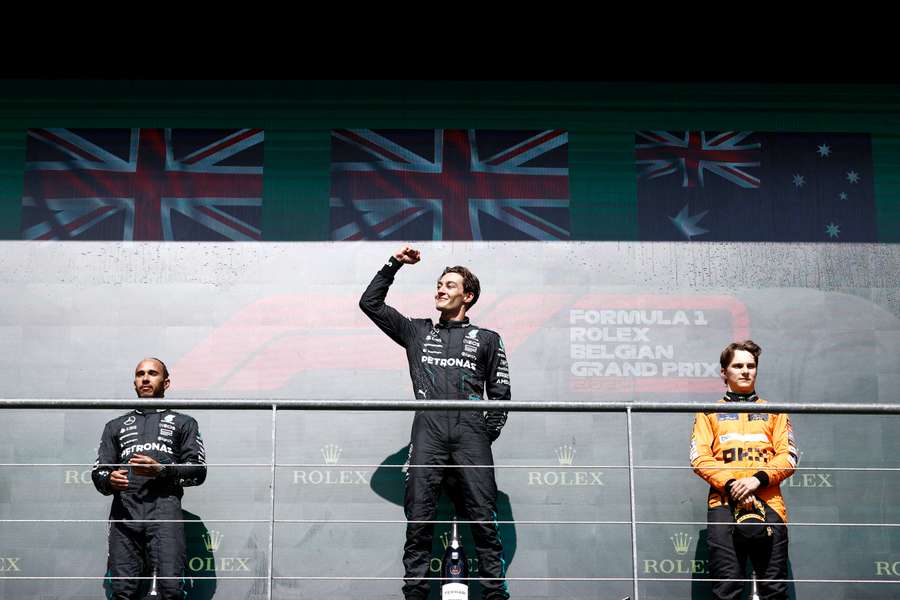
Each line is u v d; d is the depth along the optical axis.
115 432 7.99
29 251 9.13
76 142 9.46
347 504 8.59
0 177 9.37
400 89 9.62
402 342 8.07
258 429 8.74
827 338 9.03
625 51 9.52
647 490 8.58
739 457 7.76
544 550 8.45
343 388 8.90
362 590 8.38
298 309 9.07
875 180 9.51
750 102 9.62
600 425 8.76
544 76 9.63
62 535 8.46
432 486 7.57
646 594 8.35
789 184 9.48
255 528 8.49
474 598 8.20
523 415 8.77
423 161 9.49
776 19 9.22
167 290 9.09
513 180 9.47
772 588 7.50
